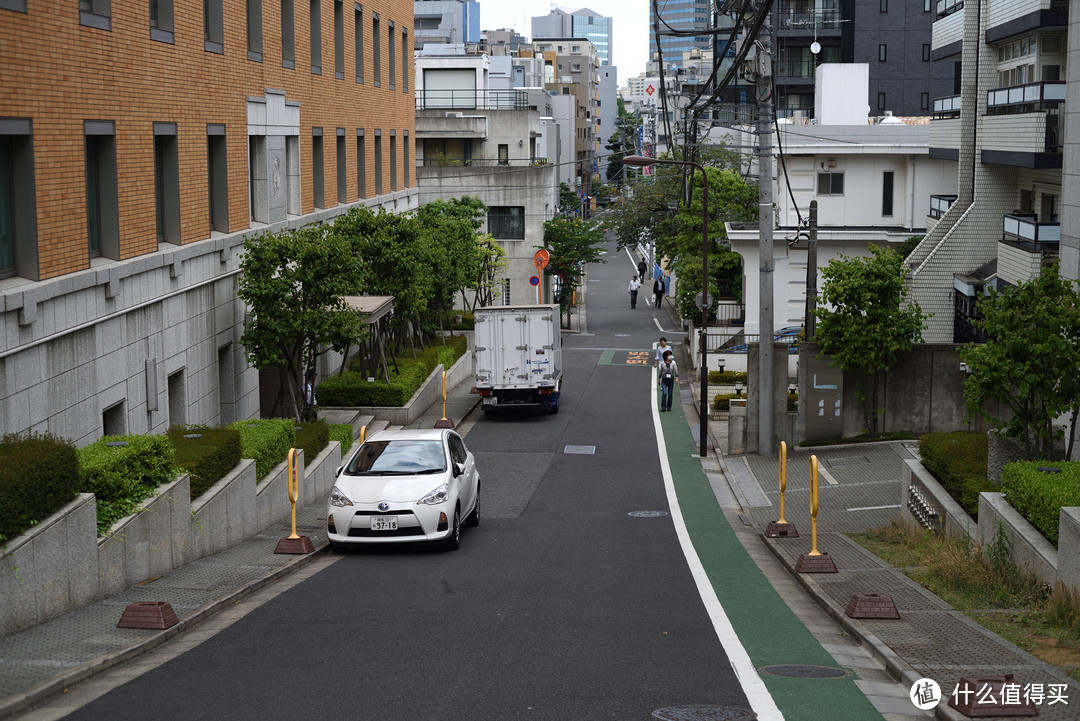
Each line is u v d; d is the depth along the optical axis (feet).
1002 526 42.37
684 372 144.15
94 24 52.39
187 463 47.88
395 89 138.72
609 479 80.38
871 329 80.53
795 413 87.45
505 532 59.72
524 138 222.69
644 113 521.24
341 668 29.60
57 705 26.05
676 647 32.71
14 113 44.68
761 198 85.81
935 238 110.73
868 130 144.66
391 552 52.65
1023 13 92.27
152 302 58.65
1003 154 96.73
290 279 72.02
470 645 32.55
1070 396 48.60
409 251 100.99
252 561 47.42
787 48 233.14
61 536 34.58
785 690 27.86
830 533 56.90
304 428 72.54
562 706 26.11
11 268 46.16
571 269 199.72
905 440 83.20
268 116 83.71
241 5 76.69
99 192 55.06
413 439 56.65
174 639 33.40
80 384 49.65
